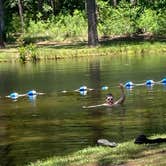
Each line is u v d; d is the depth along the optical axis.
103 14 67.00
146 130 18.83
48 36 67.62
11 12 83.12
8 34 70.00
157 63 42.31
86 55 52.66
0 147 17.58
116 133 18.64
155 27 62.84
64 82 33.97
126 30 64.31
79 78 35.47
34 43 64.81
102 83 32.66
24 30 70.38
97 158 13.88
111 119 21.47
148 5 63.50
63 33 67.06
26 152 16.70
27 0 83.19
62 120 21.81
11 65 48.22
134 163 12.80
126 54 52.53
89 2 57.62
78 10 74.75
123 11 65.25
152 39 60.44
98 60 47.53
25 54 51.66
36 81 35.25
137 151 13.97
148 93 28.33
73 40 65.44
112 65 42.53
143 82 32.44
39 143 17.84
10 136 19.23
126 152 14.03
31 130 20.12
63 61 48.66
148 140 15.02
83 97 27.95
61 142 17.77
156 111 22.84
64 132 19.36
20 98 28.84
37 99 28.14
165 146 14.20
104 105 25.03
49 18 74.38
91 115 22.69
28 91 31.14
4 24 69.50
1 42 62.31
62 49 55.03
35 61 50.75
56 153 16.23
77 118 22.09
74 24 67.06
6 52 55.72
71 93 29.55
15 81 36.00
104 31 65.06
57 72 39.84
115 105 24.92
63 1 82.06
